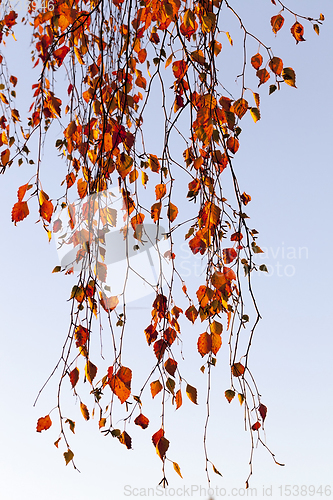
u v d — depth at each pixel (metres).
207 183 1.60
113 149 1.54
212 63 1.57
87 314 1.60
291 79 1.57
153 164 1.57
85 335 1.58
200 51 1.57
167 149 1.57
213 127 1.57
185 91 1.54
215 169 1.61
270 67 1.58
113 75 1.65
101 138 1.58
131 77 1.67
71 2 1.63
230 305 1.58
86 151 1.60
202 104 1.54
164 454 1.52
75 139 1.68
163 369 1.56
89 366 1.56
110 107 1.56
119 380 1.52
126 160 1.53
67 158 1.72
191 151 1.64
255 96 1.59
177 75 1.60
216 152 1.56
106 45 1.71
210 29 1.54
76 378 1.58
